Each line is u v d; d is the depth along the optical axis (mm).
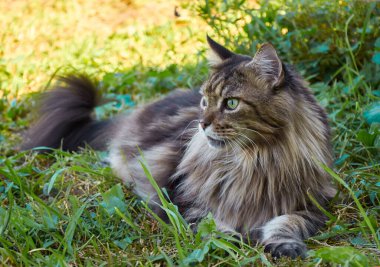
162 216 1328
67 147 1639
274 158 1274
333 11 1806
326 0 1838
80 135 1649
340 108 1627
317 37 1798
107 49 2389
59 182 1461
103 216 1319
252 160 1280
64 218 1278
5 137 1739
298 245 1194
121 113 1716
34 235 1262
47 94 1685
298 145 1276
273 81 1252
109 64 2180
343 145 1503
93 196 1353
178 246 1158
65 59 2289
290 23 1832
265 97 1253
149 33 2545
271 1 1938
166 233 1244
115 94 1916
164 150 1423
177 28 2549
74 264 1190
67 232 1226
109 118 1701
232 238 1188
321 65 1781
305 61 1785
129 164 1478
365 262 1111
